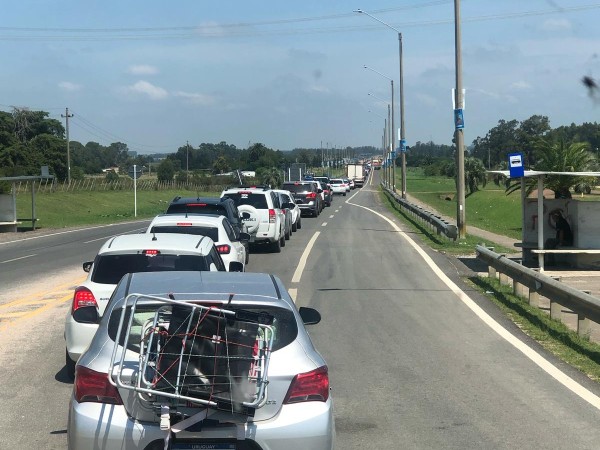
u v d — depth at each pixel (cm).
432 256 2195
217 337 482
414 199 6969
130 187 8075
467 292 1538
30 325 1194
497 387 848
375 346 1055
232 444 473
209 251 895
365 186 12238
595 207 1828
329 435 493
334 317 1272
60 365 938
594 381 870
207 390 470
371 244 2597
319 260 2125
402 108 5081
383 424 720
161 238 904
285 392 486
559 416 742
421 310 1337
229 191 2331
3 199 3656
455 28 2589
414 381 874
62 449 643
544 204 1934
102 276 852
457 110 2641
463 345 1061
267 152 15800
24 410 755
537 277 1231
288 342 511
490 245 2484
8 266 2131
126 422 467
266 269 1927
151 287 559
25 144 9512
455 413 754
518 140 12138
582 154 1970
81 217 5203
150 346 473
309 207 4322
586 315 1034
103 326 523
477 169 8512
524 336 1119
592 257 1845
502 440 673
